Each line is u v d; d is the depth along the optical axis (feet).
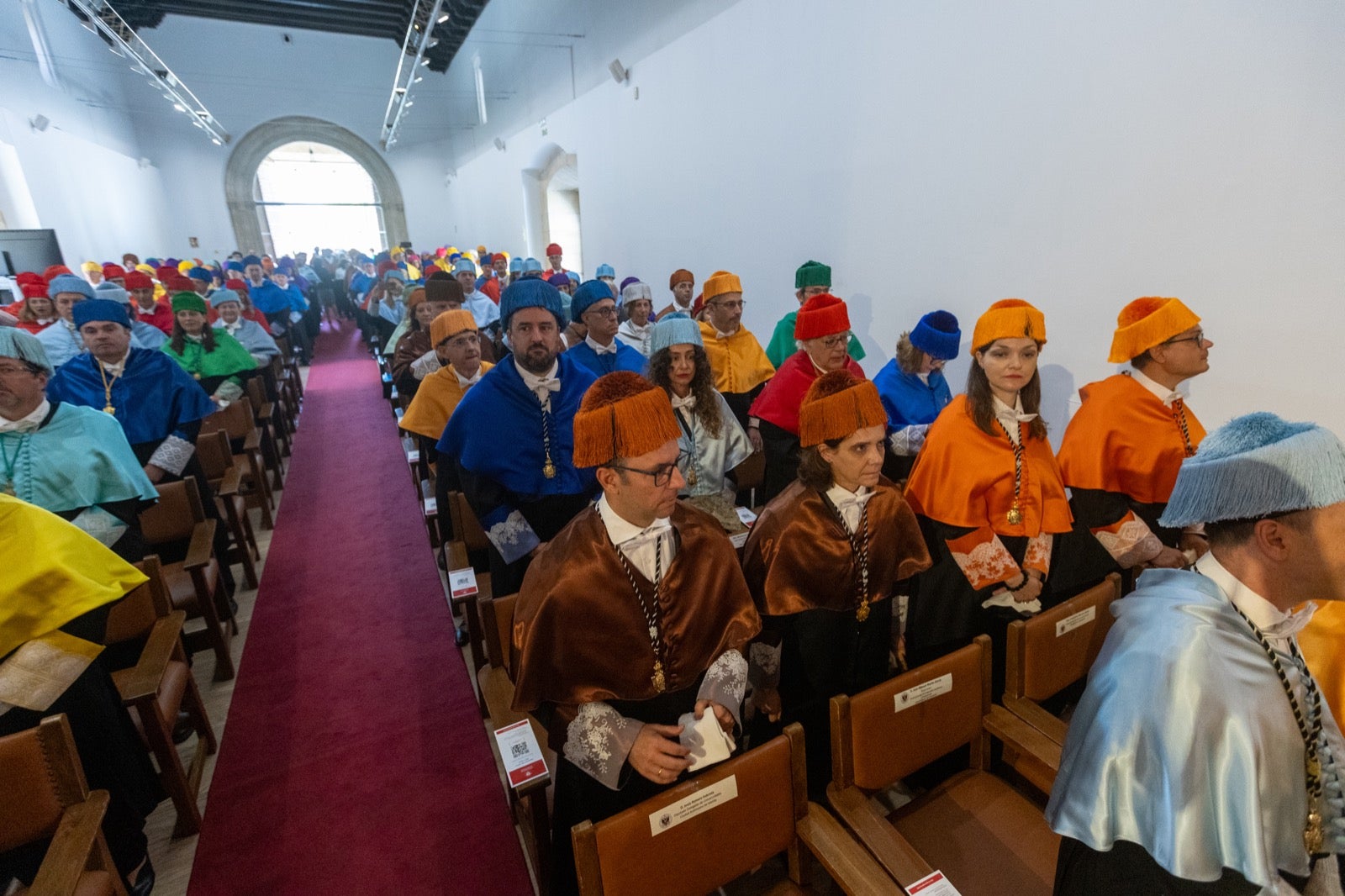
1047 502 6.55
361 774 7.82
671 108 21.40
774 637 5.81
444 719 8.75
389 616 11.16
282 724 8.67
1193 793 2.65
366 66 53.47
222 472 12.44
